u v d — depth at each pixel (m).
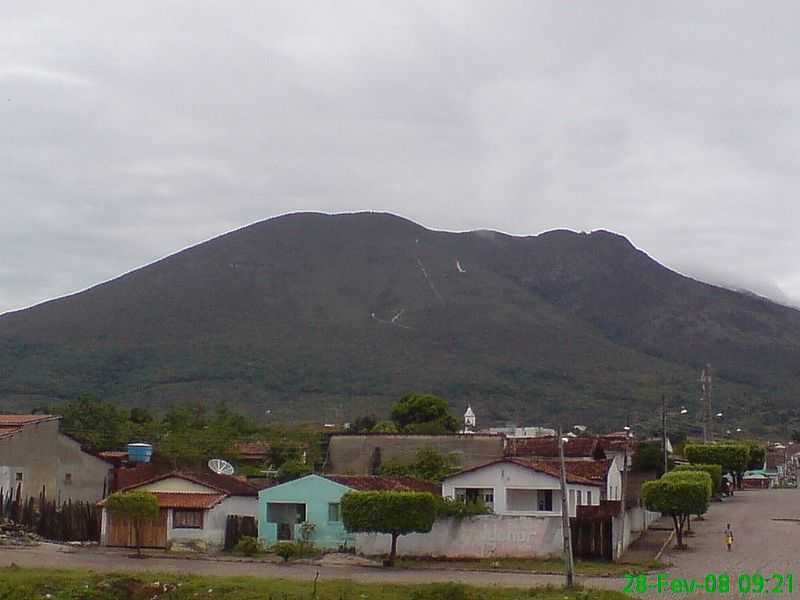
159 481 61.53
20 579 40.06
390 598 38.97
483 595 40.03
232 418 111.19
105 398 187.62
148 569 47.94
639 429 150.38
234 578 43.41
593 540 56.84
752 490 115.94
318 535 58.78
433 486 66.50
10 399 177.38
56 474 66.56
